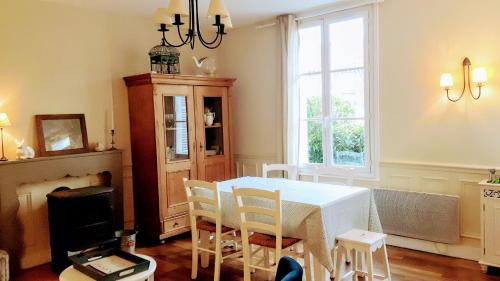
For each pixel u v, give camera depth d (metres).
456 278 3.28
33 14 3.94
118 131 4.60
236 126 5.61
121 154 4.46
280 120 4.98
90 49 4.38
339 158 4.59
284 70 4.86
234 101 5.61
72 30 4.23
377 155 4.24
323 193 3.18
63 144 4.09
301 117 4.89
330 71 4.59
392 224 4.05
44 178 3.83
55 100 4.10
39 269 3.80
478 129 3.63
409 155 4.05
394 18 4.06
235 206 3.28
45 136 3.96
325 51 4.60
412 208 3.92
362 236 2.92
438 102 3.84
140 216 4.63
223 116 5.15
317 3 4.40
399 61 4.05
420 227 3.88
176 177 4.59
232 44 5.55
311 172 4.79
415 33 3.94
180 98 4.64
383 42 4.14
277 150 5.03
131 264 2.61
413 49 3.96
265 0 4.25
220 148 5.18
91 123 4.38
